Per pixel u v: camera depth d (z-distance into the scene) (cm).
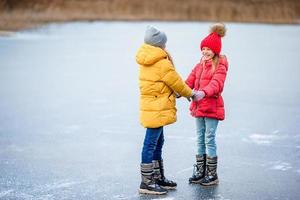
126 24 4447
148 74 588
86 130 955
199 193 604
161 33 589
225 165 709
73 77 1669
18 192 625
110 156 777
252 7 5206
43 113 1125
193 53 2227
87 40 3050
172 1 5459
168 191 613
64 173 696
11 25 4259
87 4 5412
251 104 1165
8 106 1216
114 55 2292
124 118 1052
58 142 872
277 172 678
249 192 604
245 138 860
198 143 633
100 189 630
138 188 630
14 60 2177
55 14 5172
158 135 600
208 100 609
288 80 1512
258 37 3125
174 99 602
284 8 5156
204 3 5362
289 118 1014
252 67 1808
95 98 1291
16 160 764
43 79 1647
